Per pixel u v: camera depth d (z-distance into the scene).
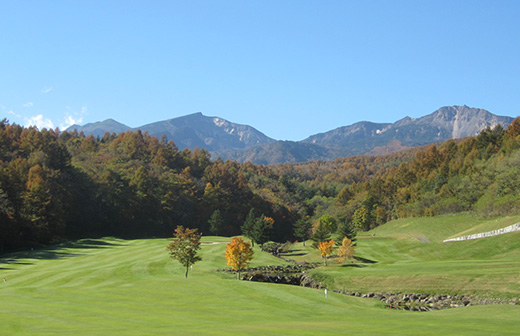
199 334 26.36
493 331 27.16
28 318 32.09
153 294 45.66
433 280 56.25
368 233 144.88
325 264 87.19
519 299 47.41
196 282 52.69
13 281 57.53
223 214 185.50
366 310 40.88
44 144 161.88
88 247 99.62
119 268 68.31
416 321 32.41
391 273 61.62
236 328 28.77
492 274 54.47
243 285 50.94
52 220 117.81
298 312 38.31
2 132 166.75
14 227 102.88
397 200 196.25
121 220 150.88
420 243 96.50
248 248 67.62
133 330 27.80
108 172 158.12
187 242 63.72
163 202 165.88
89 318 32.50
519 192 128.75
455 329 28.03
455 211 152.12
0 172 111.31
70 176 152.38
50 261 77.56
